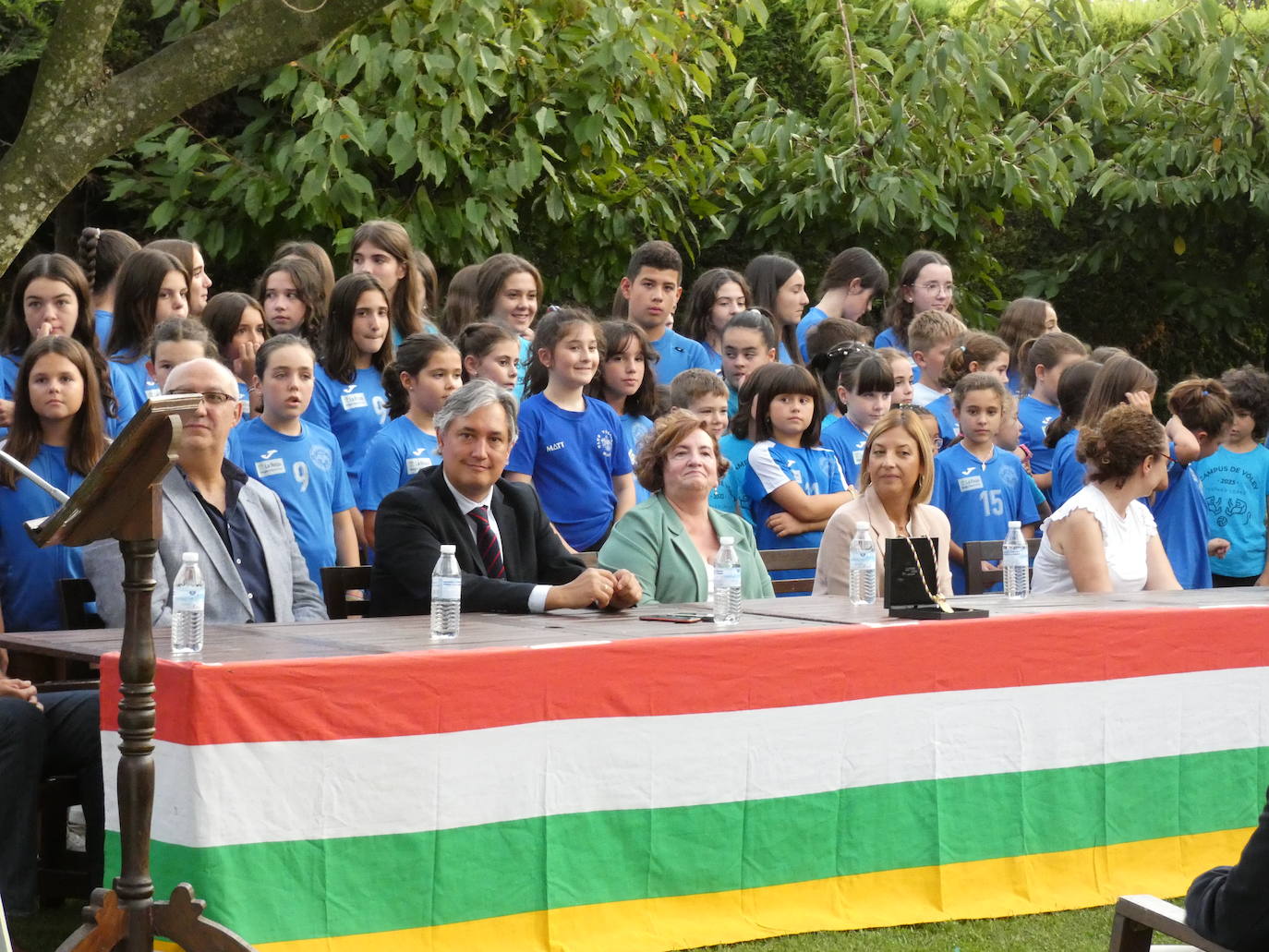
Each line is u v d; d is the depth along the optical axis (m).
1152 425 8.23
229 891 5.00
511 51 12.16
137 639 4.59
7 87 13.00
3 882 5.68
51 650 5.56
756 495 9.28
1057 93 15.90
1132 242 16.53
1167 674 7.05
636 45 12.69
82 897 6.24
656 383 9.85
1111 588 8.13
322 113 11.55
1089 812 6.87
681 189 14.38
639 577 7.36
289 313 9.67
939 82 14.21
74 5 4.69
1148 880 6.98
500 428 6.90
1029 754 6.69
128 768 4.59
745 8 13.69
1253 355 18.00
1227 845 7.23
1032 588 8.58
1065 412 10.64
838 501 9.27
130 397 8.45
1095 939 6.37
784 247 15.18
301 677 5.13
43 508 7.17
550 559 7.36
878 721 6.33
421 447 8.62
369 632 6.02
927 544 6.76
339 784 5.21
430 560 6.75
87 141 4.69
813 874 6.22
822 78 15.46
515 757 5.55
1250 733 7.29
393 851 5.32
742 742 6.02
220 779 4.99
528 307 10.31
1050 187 15.52
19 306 8.39
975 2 14.80
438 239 12.41
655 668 5.84
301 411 8.21
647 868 5.85
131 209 13.24
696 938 5.89
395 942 5.32
